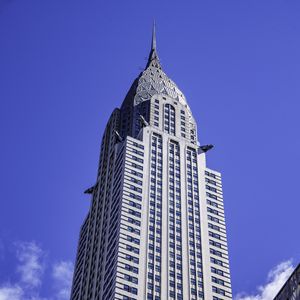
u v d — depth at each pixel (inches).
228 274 6904.5
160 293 6348.4
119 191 7322.8
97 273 6968.5
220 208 7618.1
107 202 7682.1
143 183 7406.5
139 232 6835.6
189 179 7755.9
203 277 6712.6
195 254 6909.5
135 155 7721.5
